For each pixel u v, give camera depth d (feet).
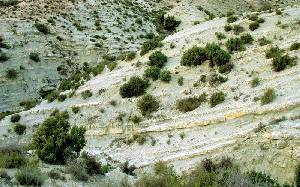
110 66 154.51
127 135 125.39
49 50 203.72
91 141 129.80
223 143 104.83
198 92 125.18
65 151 95.30
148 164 110.63
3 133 150.41
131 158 116.16
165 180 82.17
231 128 109.60
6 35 201.87
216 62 129.39
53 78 196.03
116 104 134.00
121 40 222.07
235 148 102.17
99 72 157.28
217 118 113.29
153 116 124.77
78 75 181.57
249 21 141.38
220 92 121.49
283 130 97.86
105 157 119.65
